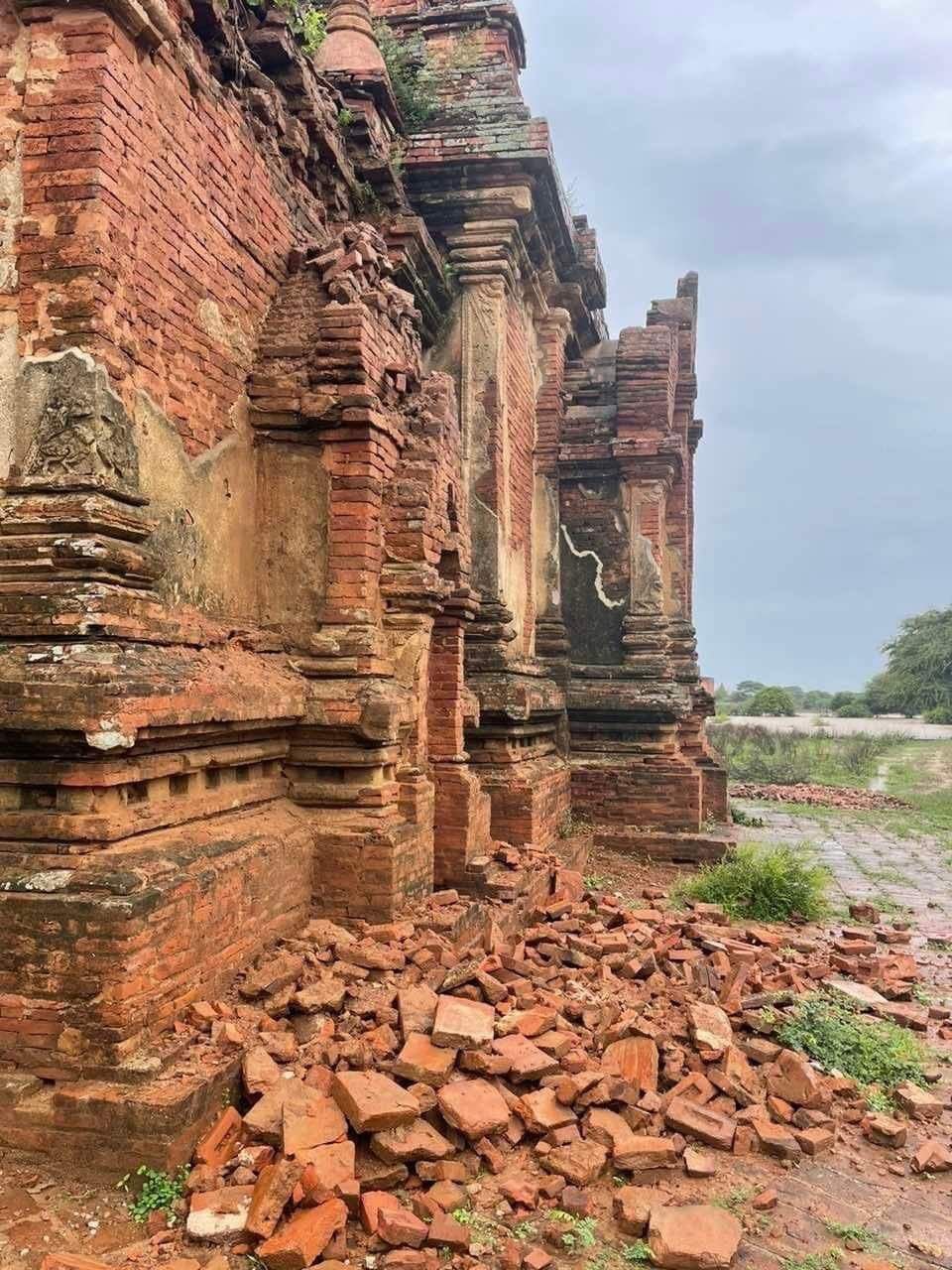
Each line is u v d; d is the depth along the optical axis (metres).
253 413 6.40
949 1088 5.71
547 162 10.22
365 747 6.32
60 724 4.14
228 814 5.62
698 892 10.09
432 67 10.64
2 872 4.22
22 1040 4.12
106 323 4.59
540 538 13.37
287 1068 4.42
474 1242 3.75
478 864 7.89
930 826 17.33
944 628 61.47
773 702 61.72
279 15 6.89
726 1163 4.59
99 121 4.55
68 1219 3.71
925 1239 4.10
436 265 9.70
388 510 6.84
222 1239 3.56
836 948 8.44
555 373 13.36
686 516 17.00
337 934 5.82
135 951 4.14
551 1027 5.19
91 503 4.41
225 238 6.00
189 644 5.27
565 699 12.96
